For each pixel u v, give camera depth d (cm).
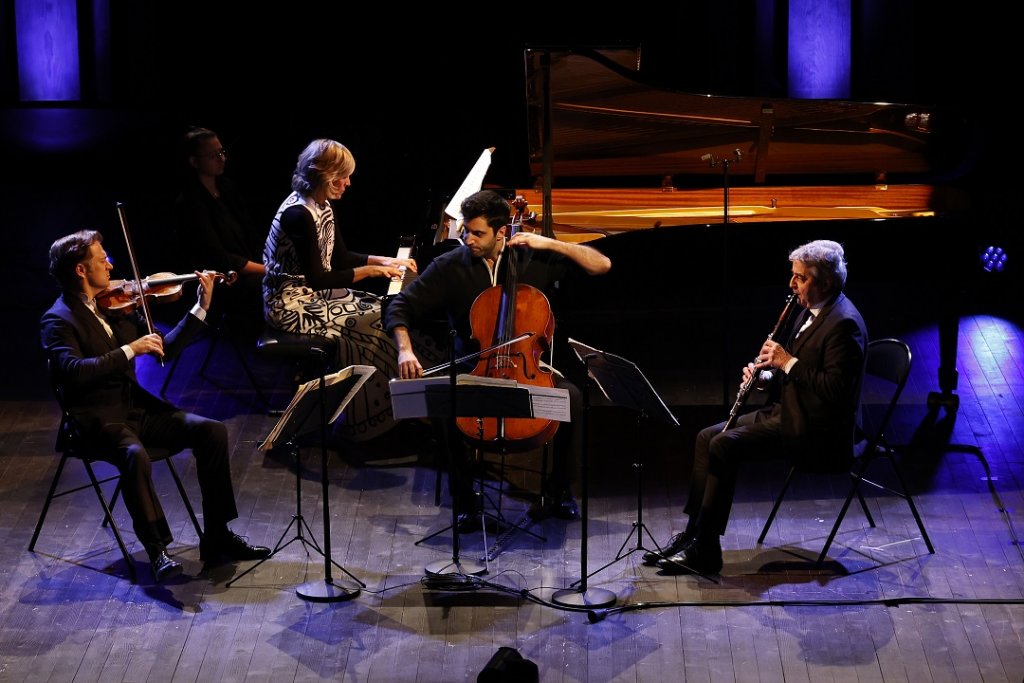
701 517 1023
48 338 1031
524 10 2250
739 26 2197
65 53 2289
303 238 1210
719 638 937
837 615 965
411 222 2009
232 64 2278
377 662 908
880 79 2191
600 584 1010
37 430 1288
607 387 998
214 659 910
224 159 1353
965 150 1416
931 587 1002
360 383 967
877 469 1201
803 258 1018
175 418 1053
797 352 1021
